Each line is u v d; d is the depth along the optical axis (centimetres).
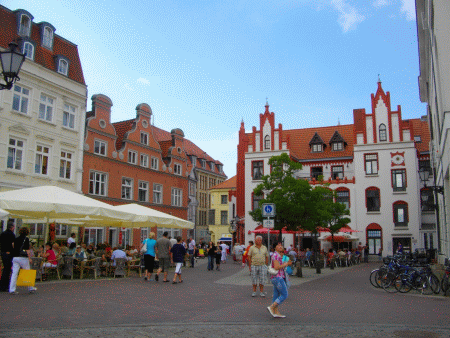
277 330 794
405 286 1448
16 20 2681
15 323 795
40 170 2717
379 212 4275
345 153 4691
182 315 941
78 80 3080
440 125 1734
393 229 4209
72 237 2289
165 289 1434
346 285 1734
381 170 4341
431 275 1405
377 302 1203
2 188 2427
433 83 1970
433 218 4212
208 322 862
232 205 5544
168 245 1736
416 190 4197
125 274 1911
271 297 1286
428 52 2164
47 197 1556
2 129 2453
